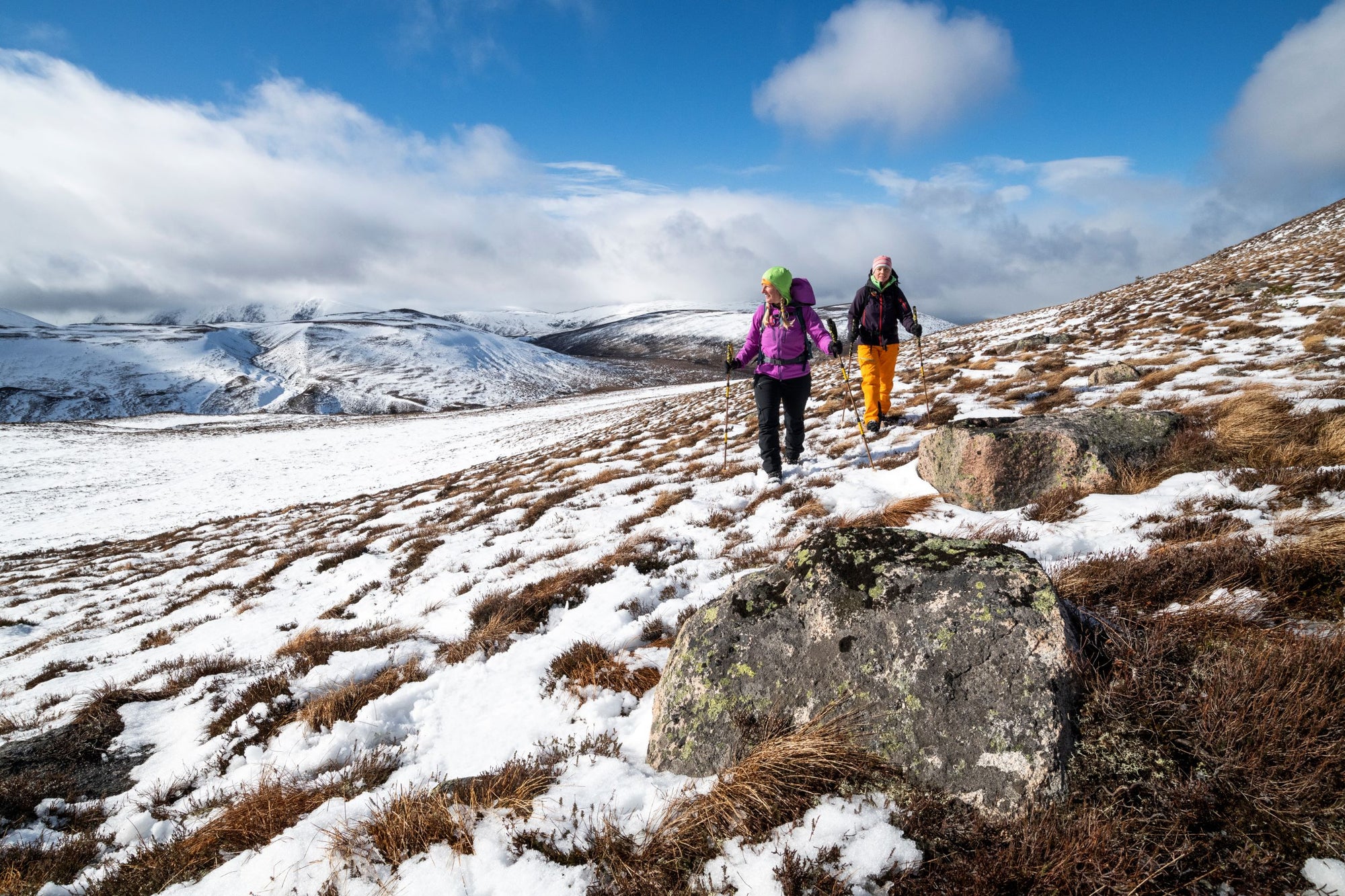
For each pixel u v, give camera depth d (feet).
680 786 9.51
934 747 8.34
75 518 111.65
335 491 113.19
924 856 7.46
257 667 19.80
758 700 9.80
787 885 7.30
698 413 81.15
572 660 14.90
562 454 75.05
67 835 12.47
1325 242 109.29
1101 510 17.20
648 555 21.85
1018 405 35.40
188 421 310.65
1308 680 7.61
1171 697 8.13
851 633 9.70
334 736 13.85
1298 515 13.11
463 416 306.55
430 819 9.25
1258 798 6.87
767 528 22.80
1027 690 8.29
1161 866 6.44
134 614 35.86
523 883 8.14
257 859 9.64
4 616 43.50
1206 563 11.30
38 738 16.67
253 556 48.73
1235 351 38.01
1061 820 7.30
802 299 26.73
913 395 45.14
